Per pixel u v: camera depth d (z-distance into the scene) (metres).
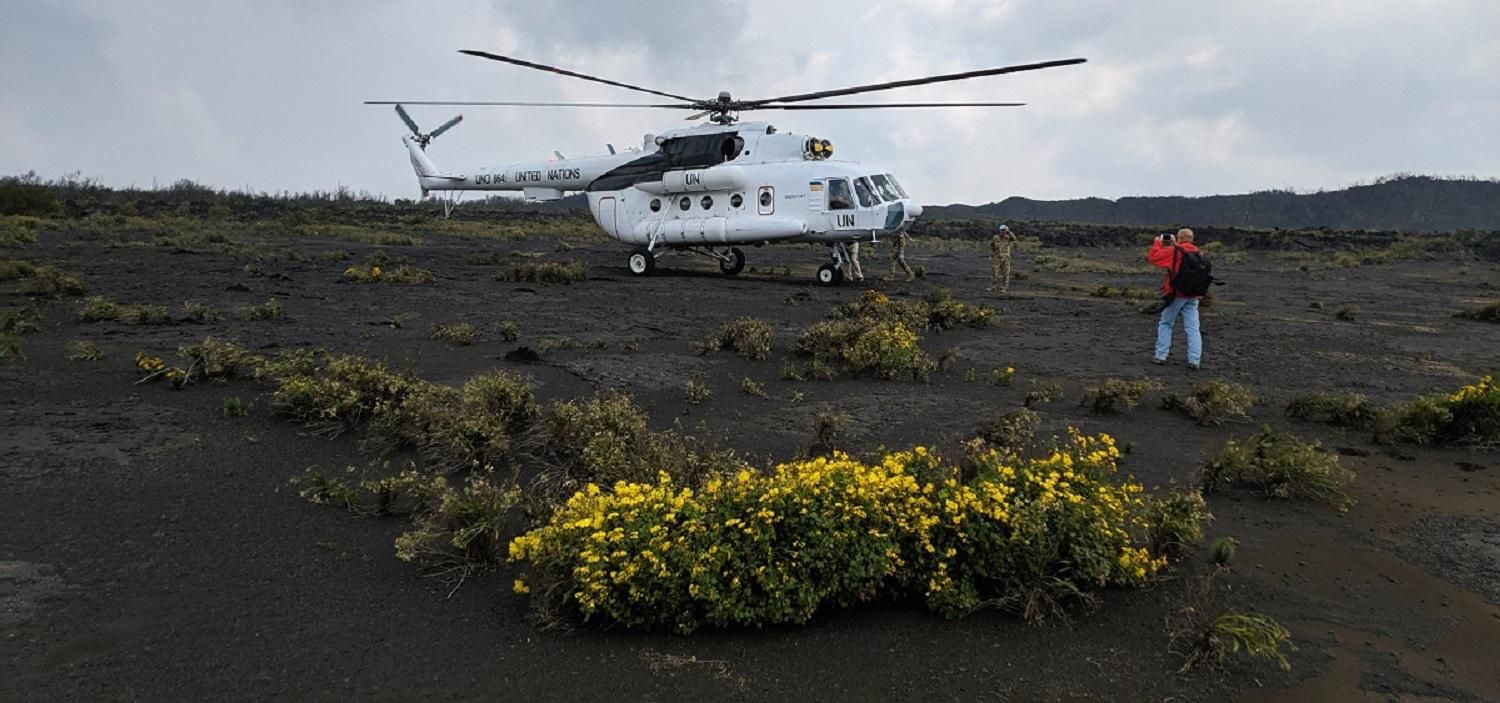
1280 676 3.43
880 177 18.94
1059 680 3.38
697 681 3.31
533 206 96.38
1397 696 3.30
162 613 3.77
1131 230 49.28
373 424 6.54
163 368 8.05
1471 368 10.41
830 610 3.88
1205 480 5.65
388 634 3.64
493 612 3.84
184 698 3.14
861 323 10.51
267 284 16.34
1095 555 3.93
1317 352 11.45
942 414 7.59
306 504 5.12
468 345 10.63
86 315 11.38
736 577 3.60
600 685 3.28
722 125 19.88
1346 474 5.93
